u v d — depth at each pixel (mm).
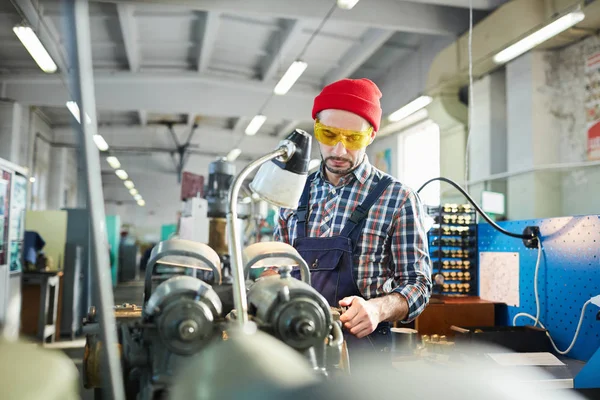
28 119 10727
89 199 560
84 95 564
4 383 389
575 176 4996
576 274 2090
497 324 2566
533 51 5223
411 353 1953
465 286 2758
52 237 6059
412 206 1512
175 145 14461
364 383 508
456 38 6125
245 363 472
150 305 811
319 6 5809
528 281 2369
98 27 7371
